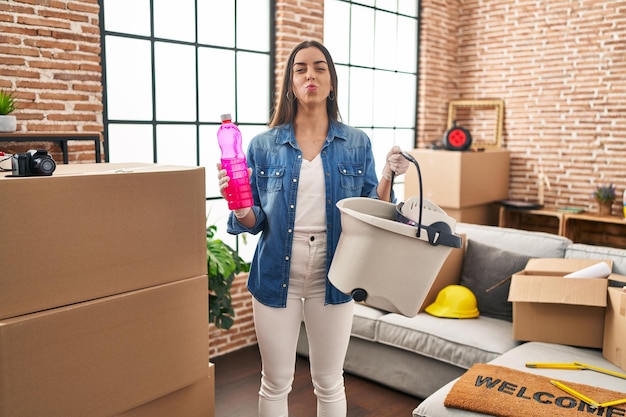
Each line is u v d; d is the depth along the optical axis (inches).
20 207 48.0
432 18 205.9
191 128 138.9
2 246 47.2
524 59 201.5
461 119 219.6
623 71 180.4
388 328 119.4
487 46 210.8
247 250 155.2
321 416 80.4
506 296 120.4
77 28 112.3
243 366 136.4
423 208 68.8
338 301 75.8
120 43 123.3
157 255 58.3
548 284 100.5
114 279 54.9
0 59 102.3
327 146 75.7
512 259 122.1
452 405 80.4
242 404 116.6
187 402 64.5
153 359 58.8
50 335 50.3
